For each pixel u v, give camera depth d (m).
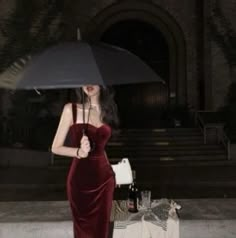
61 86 2.94
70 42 3.41
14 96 17.22
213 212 4.38
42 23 17.94
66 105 3.47
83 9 18.80
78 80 2.96
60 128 3.42
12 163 13.86
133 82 3.24
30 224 4.07
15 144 15.71
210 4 17.83
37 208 4.64
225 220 4.09
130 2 18.97
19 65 3.34
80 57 3.15
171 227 4.03
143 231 4.01
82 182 3.42
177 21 19.19
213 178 11.43
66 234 4.07
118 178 3.94
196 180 11.13
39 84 2.98
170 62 19.44
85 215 3.41
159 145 15.17
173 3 19.16
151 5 19.12
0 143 15.90
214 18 17.81
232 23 17.78
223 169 13.01
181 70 19.27
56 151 3.39
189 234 4.05
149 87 19.67
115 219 4.07
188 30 19.16
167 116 18.83
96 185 3.42
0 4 17.73
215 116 17.09
